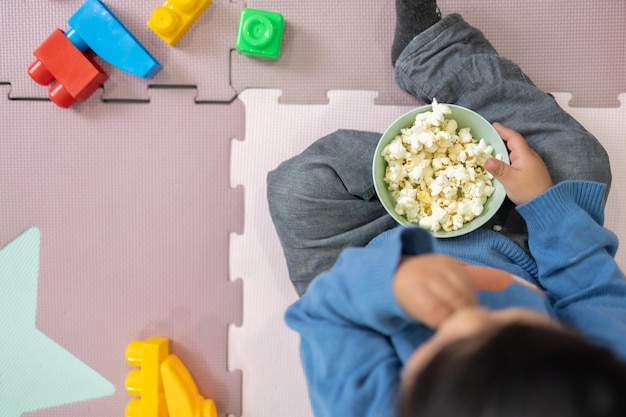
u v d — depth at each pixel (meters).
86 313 1.12
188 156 1.10
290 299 1.10
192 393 1.08
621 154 1.06
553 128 0.96
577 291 0.83
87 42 1.05
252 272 1.10
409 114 0.93
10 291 1.12
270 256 1.10
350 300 0.65
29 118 1.11
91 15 1.04
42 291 1.12
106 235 1.12
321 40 1.09
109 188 1.11
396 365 0.68
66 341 1.12
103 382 1.12
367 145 1.02
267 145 1.10
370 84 1.09
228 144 1.10
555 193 0.85
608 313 0.73
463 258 0.92
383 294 0.58
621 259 1.06
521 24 1.07
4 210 1.12
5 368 1.13
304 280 1.01
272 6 1.09
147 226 1.11
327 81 1.09
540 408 0.41
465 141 0.95
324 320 0.71
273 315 1.10
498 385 0.42
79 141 1.11
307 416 1.10
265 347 1.10
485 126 0.93
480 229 0.96
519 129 0.97
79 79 1.05
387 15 1.08
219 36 1.09
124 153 1.11
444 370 0.45
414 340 0.68
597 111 1.07
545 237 0.86
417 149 0.93
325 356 0.69
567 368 0.42
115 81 1.10
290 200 0.98
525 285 0.76
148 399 1.07
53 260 1.12
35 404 1.13
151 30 1.09
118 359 1.12
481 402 0.42
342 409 0.66
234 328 1.11
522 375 0.42
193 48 1.09
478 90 1.00
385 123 1.09
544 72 1.08
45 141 1.11
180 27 1.06
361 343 0.69
